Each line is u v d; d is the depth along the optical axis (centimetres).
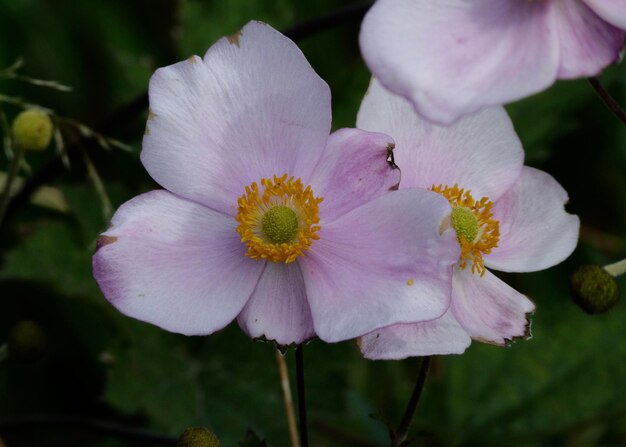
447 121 18
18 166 25
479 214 21
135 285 20
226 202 21
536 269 21
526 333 21
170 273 20
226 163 21
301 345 20
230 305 20
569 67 18
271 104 20
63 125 28
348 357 29
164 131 20
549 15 18
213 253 21
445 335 20
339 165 21
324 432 30
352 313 19
